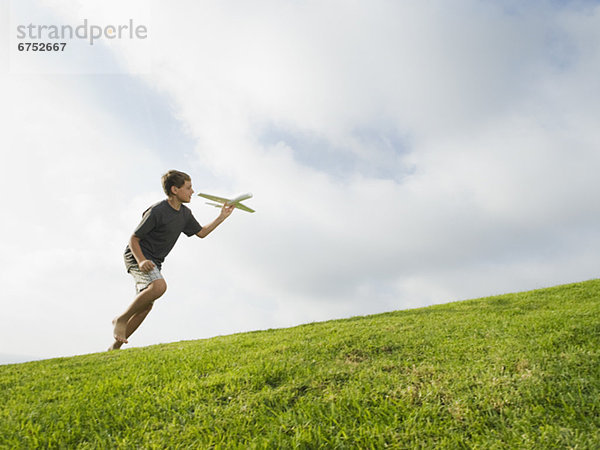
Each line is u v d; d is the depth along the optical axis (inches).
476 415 96.6
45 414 112.3
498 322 194.1
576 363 117.9
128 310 201.3
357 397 109.2
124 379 143.4
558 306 238.7
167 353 187.8
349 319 282.7
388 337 179.8
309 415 101.0
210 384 126.6
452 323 203.5
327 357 154.9
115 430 102.9
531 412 95.6
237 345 197.9
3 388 145.9
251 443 89.7
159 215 198.5
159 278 196.1
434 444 86.5
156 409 112.1
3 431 100.6
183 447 92.6
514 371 119.3
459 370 125.3
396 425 94.7
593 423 87.2
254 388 122.9
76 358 203.6
